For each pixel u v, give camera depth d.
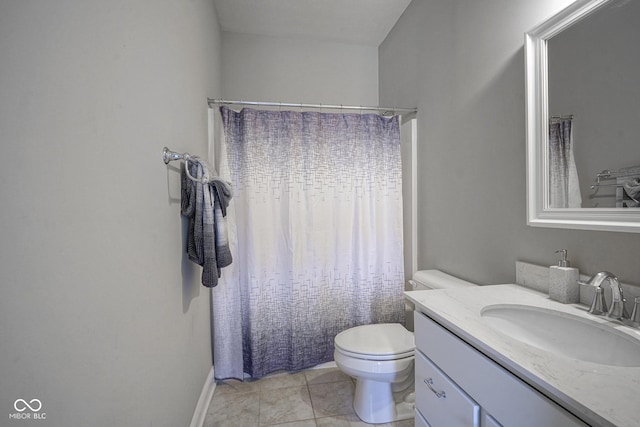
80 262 0.56
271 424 1.46
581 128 0.91
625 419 0.44
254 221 1.82
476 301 0.98
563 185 0.98
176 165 1.15
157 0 0.96
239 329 1.83
